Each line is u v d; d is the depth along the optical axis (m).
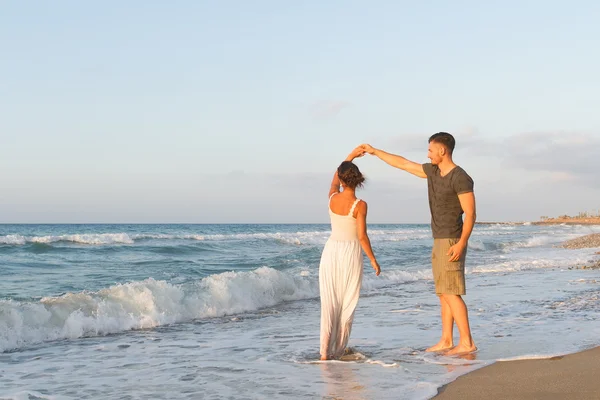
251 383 4.06
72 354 5.42
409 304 8.84
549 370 4.12
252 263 17.23
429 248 26.03
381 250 24.44
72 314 6.67
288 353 5.23
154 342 6.03
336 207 5.00
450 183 4.92
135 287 7.83
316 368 4.50
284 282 10.09
